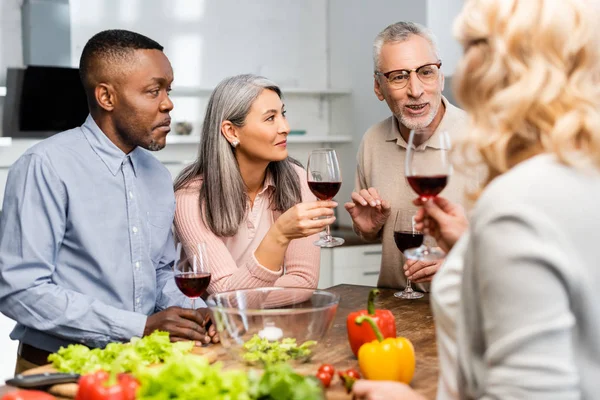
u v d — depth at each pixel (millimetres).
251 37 5117
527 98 964
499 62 998
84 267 2006
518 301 903
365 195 2578
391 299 2326
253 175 2438
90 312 1877
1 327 3799
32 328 1993
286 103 5250
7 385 1420
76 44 4559
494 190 959
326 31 5363
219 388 1092
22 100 4117
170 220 2219
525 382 894
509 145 1031
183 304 2160
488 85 1012
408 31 2674
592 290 921
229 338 1576
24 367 2047
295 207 2176
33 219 1924
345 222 5227
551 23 974
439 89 2695
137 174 2133
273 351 1552
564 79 976
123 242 2055
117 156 2053
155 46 2049
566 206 926
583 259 917
